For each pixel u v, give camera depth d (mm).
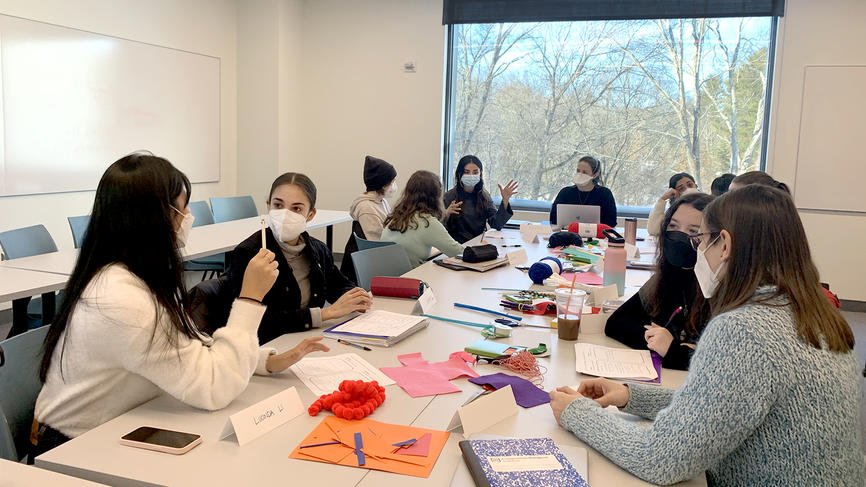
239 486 1172
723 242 1259
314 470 1237
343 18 6637
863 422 3154
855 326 5074
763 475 1135
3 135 4305
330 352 1940
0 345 1537
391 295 2668
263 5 6395
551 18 6000
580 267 3303
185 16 5844
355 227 4273
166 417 1455
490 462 1238
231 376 1499
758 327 1112
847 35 5324
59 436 1458
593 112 6188
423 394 1620
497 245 4168
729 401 1098
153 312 1424
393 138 6637
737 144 5859
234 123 6629
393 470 1240
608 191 5047
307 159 6965
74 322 1428
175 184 1497
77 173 4883
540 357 1934
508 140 6469
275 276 1655
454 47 6488
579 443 1368
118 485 1202
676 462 1150
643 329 2025
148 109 5496
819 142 5488
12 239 3393
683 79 5918
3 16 4230
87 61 4883
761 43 5676
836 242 5551
